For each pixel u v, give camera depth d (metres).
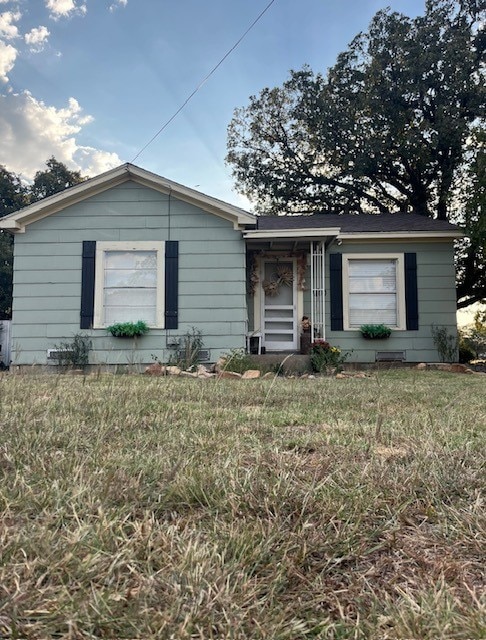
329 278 8.98
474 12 13.01
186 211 7.77
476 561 1.06
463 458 1.79
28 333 7.65
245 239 7.89
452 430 2.35
